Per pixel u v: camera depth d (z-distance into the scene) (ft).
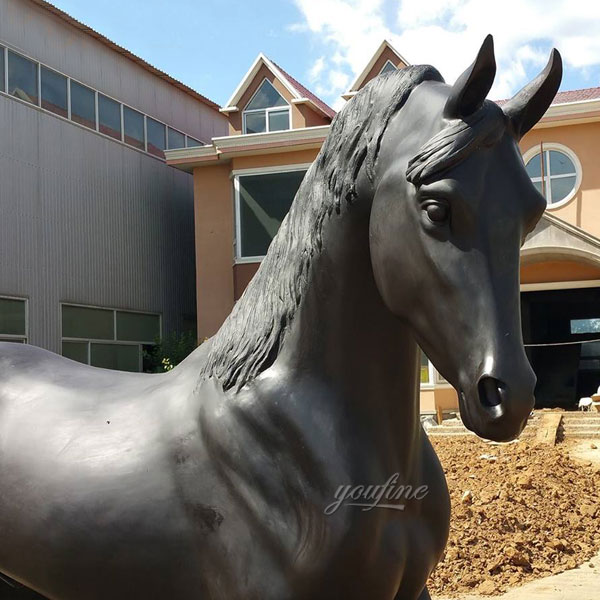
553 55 4.69
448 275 4.47
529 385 4.26
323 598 5.29
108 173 58.08
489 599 14.76
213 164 56.08
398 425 5.58
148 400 6.71
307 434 5.36
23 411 7.23
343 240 5.32
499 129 4.57
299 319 5.57
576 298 53.78
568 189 48.26
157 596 6.05
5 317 48.78
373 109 5.18
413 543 5.79
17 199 50.06
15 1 50.75
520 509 19.62
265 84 58.08
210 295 55.83
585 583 15.61
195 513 5.86
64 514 6.39
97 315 56.29
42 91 52.70
